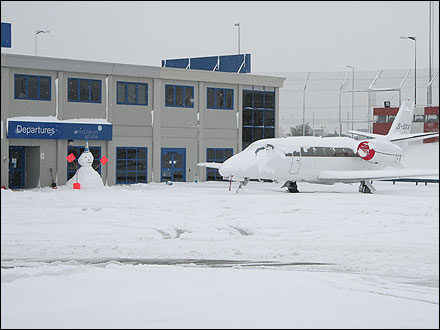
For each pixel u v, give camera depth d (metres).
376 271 13.52
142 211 25.44
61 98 40.38
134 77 43.66
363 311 8.63
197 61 54.12
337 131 73.44
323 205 28.72
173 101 45.66
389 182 52.25
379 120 62.72
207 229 20.80
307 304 8.94
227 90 48.28
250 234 20.12
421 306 9.27
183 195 33.66
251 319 7.85
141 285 10.32
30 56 38.84
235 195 34.06
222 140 48.12
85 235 19.02
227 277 11.61
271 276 11.91
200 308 8.47
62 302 8.79
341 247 17.30
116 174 42.91
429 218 24.05
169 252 16.09
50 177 40.00
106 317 7.86
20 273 11.44
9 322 7.59
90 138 41.16
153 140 44.53
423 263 14.70
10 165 40.69
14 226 20.77
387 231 20.77
